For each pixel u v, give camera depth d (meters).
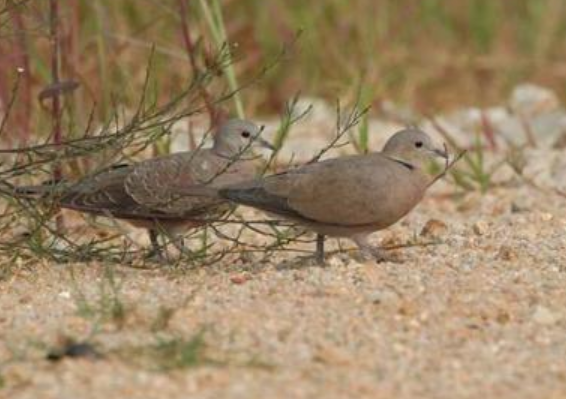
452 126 21.33
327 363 10.41
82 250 13.67
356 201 12.99
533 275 12.48
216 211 13.90
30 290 12.59
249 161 14.38
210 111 16.20
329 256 13.67
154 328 11.03
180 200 13.62
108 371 10.16
